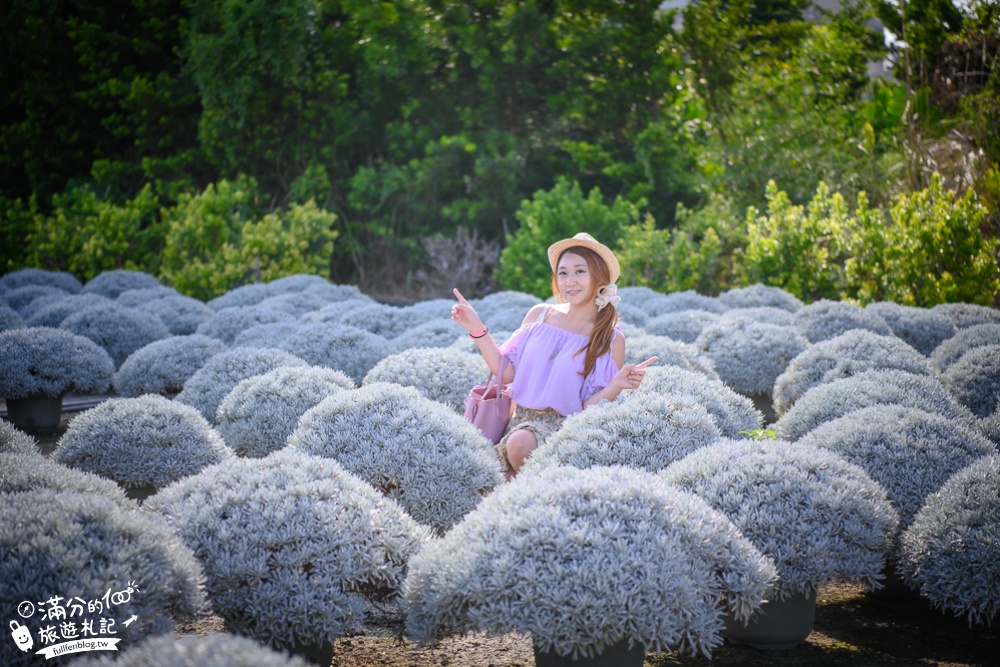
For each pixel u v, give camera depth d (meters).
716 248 13.89
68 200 17.80
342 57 19.53
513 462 4.76
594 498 3.14
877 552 3.72
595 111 18.72
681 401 4.48
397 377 5.89
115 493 3.49
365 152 20.16
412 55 18.41
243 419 5.61
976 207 11.01
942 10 15.76
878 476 4.24
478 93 19.28
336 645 3.78
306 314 10.31
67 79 21.09
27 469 3.45
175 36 20.97
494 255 17.34
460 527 3.22
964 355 6.64
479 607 2.93
